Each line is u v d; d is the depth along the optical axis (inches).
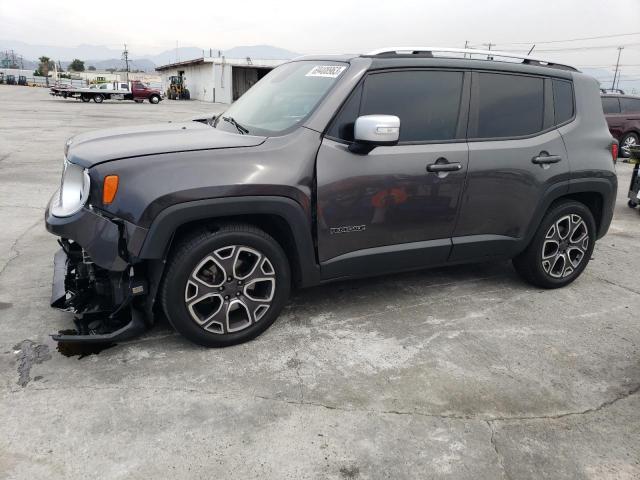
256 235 118.3
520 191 149.5
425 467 88.3
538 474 88.1
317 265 128.1
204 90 2033.7
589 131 164.4
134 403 101.0
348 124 126.3
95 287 120.6
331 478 84.9
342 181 124.1
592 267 194.2
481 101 143.6
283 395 105.9
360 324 138.4
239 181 112.0
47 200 271.0
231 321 124.6
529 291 166.6
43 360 114.1
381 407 103.4
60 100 1429.6
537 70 155.2
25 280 157.6
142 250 107.0
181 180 108.0
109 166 107.3
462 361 122.2
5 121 695.7
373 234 132.0
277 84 149.3
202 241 112.7
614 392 112.4
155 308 129.7
